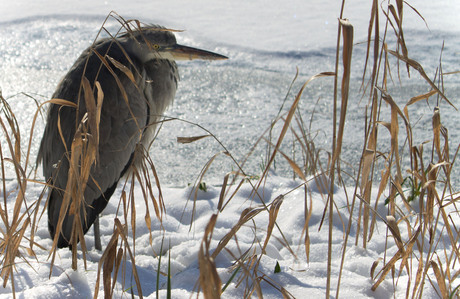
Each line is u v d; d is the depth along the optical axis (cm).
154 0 1469
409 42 1162
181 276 337
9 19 1287
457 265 367
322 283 332
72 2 1427
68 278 314
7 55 1056
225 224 487
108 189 492
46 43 1132
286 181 579
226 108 845
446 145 326
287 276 331
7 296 293
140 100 518
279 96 901
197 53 580
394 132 296
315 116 821
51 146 488
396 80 977
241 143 731
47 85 909
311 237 446
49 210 468
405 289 327
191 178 635
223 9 1410
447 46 1143
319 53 1116
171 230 480
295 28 1265
